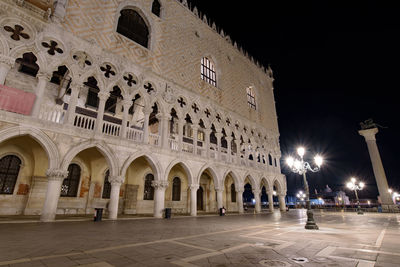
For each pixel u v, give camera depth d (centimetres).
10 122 1109
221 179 2192
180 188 2453
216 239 781
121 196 1970
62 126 1275
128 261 493
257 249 630
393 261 511
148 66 1852
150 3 2067
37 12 1318
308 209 1135
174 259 516
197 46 2473
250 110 3033
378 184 3050
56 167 1209
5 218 1208
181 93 2064
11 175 1484
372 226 1244
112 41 1664
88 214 1708
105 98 1518
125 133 1566
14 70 1669
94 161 1847
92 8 1605
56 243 651
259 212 2591
